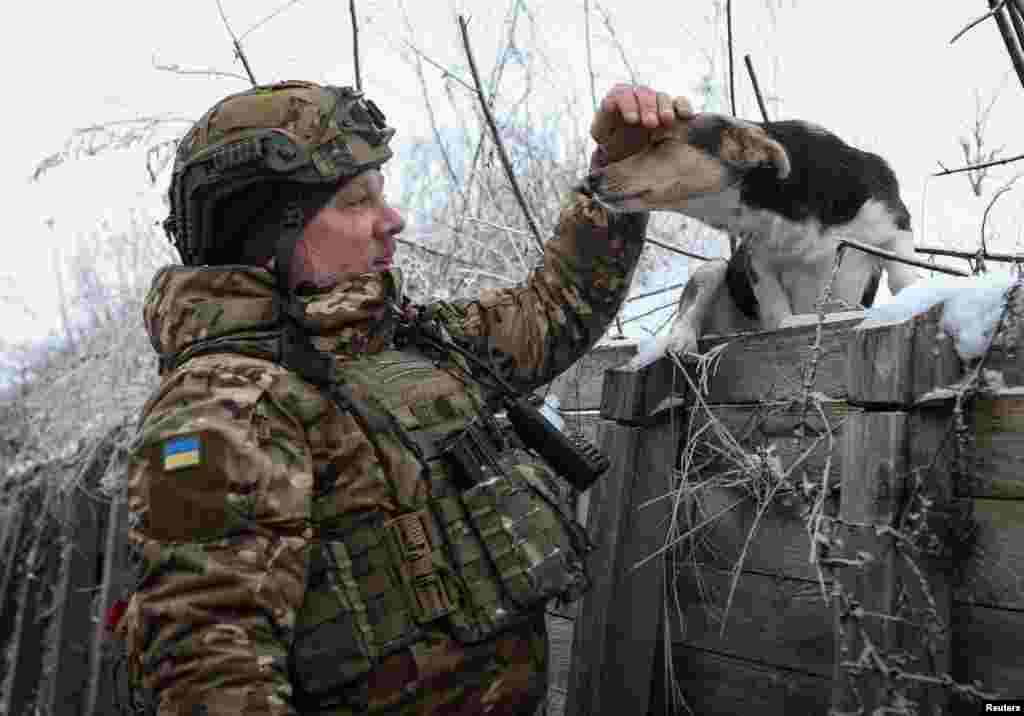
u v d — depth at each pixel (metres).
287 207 1.56
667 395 2.34
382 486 1.44
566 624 2.62
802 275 2.63
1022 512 1.59
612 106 2.00
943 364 1.71
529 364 1.92
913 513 1.68
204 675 1.23
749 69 3.05
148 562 1.30
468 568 1.45
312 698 1.36
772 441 2.09
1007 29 2.03
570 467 1.75
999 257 2.05
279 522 1.32
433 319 1.82
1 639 6.08
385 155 1.67
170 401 1.38
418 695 1.39
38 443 5.94
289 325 1.48
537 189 3.96
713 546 2.17
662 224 4.42
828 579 1.85
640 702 2.23
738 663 2.08
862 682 1.67
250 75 3.37
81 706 4.93
